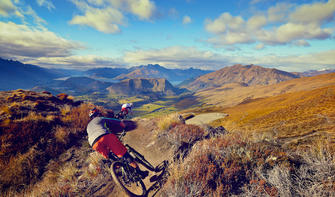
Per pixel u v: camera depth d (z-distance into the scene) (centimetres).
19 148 516
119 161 317
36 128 601
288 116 2995
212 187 307
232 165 338
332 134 534
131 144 596
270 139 488
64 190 371
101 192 370
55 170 478
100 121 336
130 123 584
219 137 499
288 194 259
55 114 773
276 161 337
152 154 509
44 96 970
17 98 840
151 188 343
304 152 369
